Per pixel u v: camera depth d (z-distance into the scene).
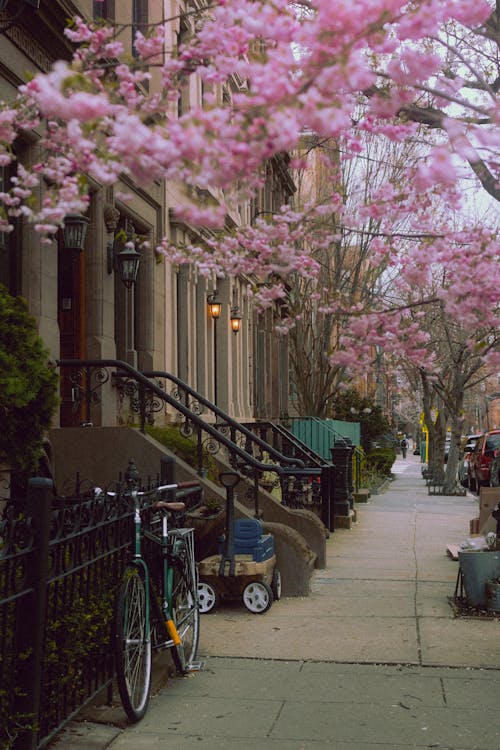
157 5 14.56
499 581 8.79
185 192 4.09
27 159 9.64
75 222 10.14
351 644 7.47
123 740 5.18
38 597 4.66
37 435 7.45
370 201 6.55
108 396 12.35
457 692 6.11
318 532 11.63
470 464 30.52
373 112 5.64
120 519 6.05
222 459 12.80
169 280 15.85
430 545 14.11
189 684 6.32
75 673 5.28
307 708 5.77
